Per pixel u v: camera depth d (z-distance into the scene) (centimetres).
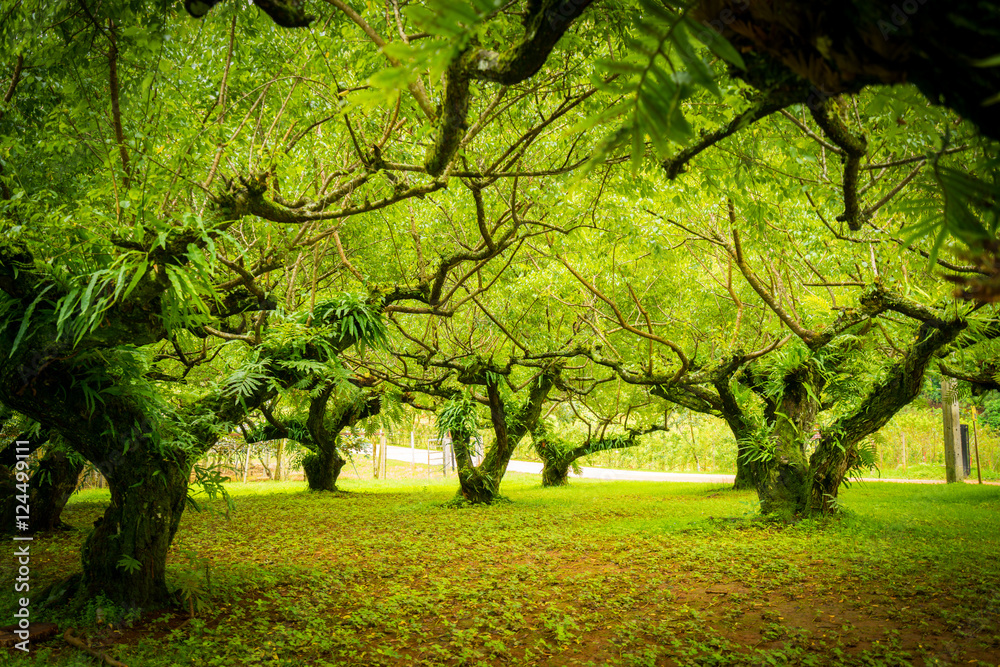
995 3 61
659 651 484
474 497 1427
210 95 510
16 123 458
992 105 69
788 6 73
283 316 662
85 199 431
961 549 771
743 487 1648
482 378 1381
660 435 2864
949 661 437
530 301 1270
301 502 1503
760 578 685
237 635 509
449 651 492
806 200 509
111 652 462
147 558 555
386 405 1562
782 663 448
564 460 1927
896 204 112
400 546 916
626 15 307
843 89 80
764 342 1088
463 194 748
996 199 79
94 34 389
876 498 1391
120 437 520
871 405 955
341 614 588
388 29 370
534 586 681
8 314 416
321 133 596
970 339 825
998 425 2520
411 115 478
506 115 578
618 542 909
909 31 68
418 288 699
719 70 342
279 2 168
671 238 821
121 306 396
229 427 612
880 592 611
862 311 665
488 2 78
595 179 585
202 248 379
